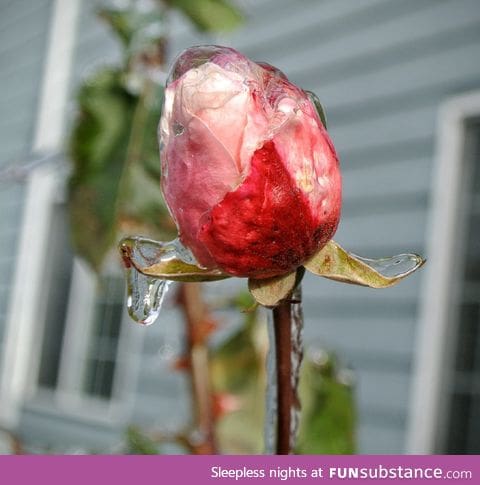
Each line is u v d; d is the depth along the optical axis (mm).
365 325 4637
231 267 983
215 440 1914
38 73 8211
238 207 950
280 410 1079
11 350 7926
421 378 4277
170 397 5852
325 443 2080
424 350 4297
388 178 4699
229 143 942
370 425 4492
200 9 2342
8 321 8062
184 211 971
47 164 2402
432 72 4602
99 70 2359
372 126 4855
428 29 4664
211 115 938
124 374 6410
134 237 1047
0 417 7738
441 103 4520
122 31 2352
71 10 7859
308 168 963
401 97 4734
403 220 4578
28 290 7891
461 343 4324
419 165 4566
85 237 2332
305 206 964
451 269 4336
